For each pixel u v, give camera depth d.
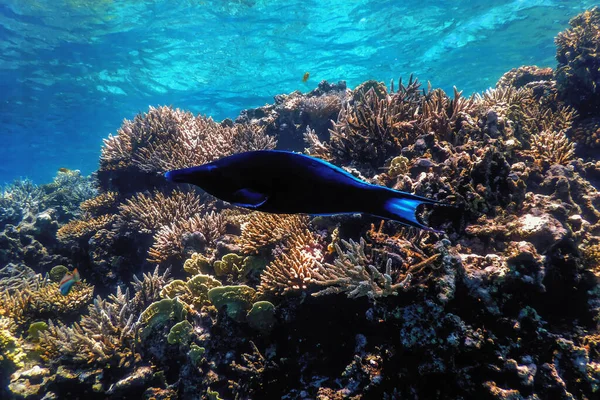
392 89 3.39
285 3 9.03
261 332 2.09
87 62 11.47
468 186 2.00
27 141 19.25
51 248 4.57
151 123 4.34
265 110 5.18
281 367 2.00
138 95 14.48
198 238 2.92
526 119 3.44
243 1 8.86
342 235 2.09
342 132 2.99
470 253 1.84
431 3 9.34
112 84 13.28
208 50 11.05
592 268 1.89
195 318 2.27
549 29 11.19
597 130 3.56
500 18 10.31
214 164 0.35
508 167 2.06
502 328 1.63
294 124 4.88
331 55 11.88
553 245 1.79
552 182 2.39
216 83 13.42
